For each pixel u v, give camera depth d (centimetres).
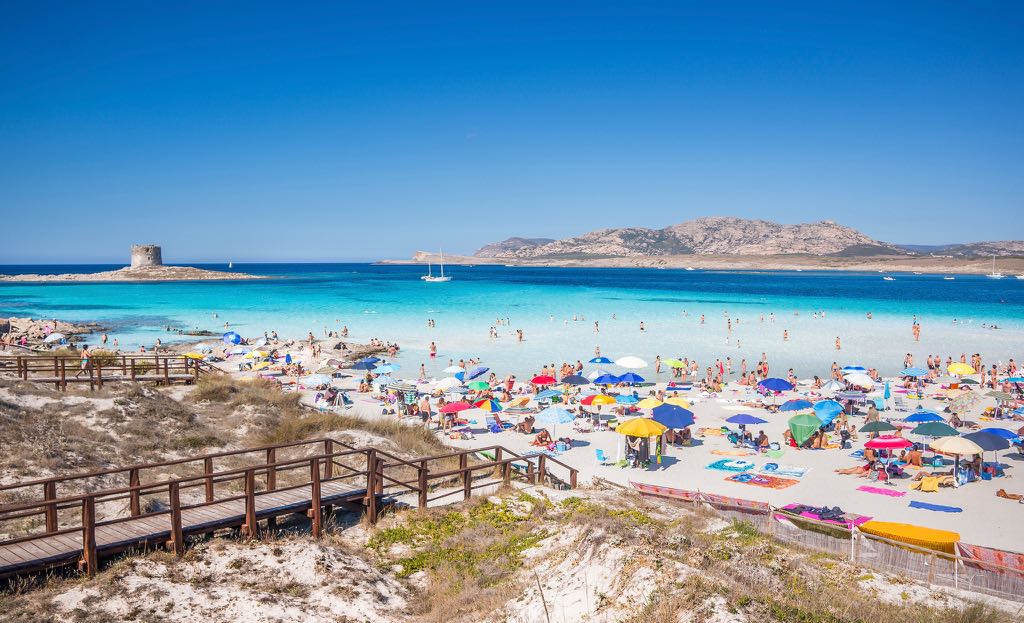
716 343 6266
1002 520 1978
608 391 4119
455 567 1240
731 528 1542
